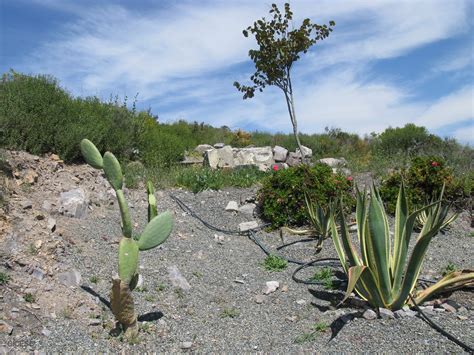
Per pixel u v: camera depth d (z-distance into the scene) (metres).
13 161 7.28
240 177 11.23
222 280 5.89
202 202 9.45
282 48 11.30
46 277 4.99
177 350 4.01
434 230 4.29
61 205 6.86
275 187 8.81
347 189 9.17
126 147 11.27
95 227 6.73
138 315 4.61
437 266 6.20
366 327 4.26
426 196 9.03
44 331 4.02
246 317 4.82
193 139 18.27
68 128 9.26
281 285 5.78
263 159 13.32
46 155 8.63
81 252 5.80
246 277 6.07
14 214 5.80
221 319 4.74
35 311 4.30
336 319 4.54
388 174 10.76
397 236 4.81
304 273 6.20
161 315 4.67
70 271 5.19
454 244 7.30
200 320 4.67
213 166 12.78
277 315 4.87
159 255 6.39
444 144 16.06
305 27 11.39
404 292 4.54
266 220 8.74
